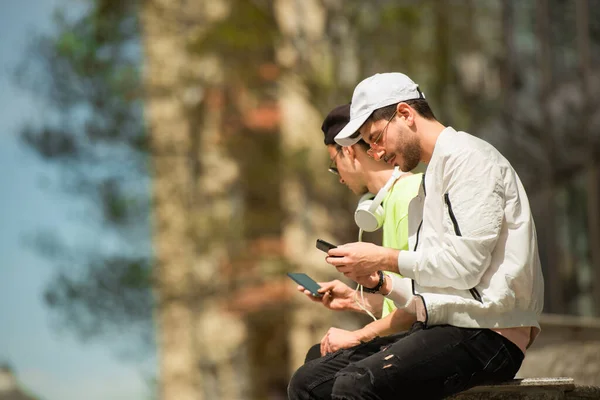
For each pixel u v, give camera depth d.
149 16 26.16
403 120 6.87
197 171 26.97
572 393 7.25
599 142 18.23
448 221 6.60
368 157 8.14
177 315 27.23
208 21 26.14
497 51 22.88
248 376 29.81
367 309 8.12
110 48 26.12
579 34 18.80
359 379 6.61
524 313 6.73
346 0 24.31
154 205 26.41
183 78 25.95
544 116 19.39
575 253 18.83
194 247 25.80
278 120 26.58
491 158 6.64
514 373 6.82
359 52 24.16
